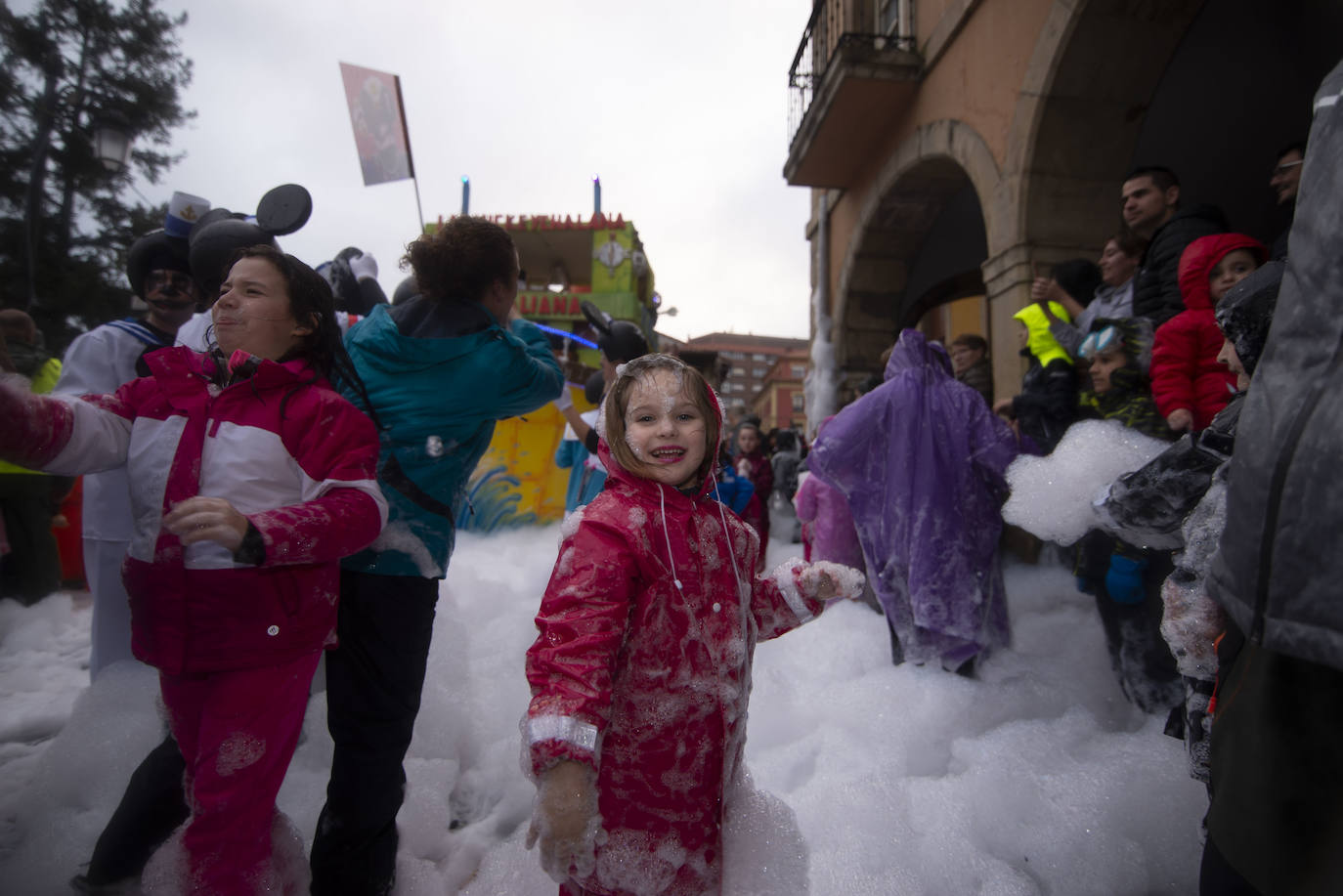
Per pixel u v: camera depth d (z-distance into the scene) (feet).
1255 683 3.36
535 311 62.28
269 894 4.93
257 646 4.78
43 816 6.59
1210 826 3.58
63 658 12.43
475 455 6.43
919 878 6.23
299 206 7.06
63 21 30.83
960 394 10.34
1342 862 2.87
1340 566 2.76
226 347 5.17
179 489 4.77
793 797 7.48
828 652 11.68
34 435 4.45
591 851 3.92
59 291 33.27
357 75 9.64
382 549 5.68
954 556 9.75
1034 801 7.14
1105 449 6.73
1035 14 18.48
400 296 7.80
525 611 12.35
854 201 31.27
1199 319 8.05
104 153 26.40
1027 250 18.66
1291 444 3.00
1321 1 14.46
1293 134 15.46
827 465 10.48
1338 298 2.96
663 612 4.27
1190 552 4.61
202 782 4.69
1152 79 17.93
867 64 24.30
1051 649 11.14
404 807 6.97
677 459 4.44
